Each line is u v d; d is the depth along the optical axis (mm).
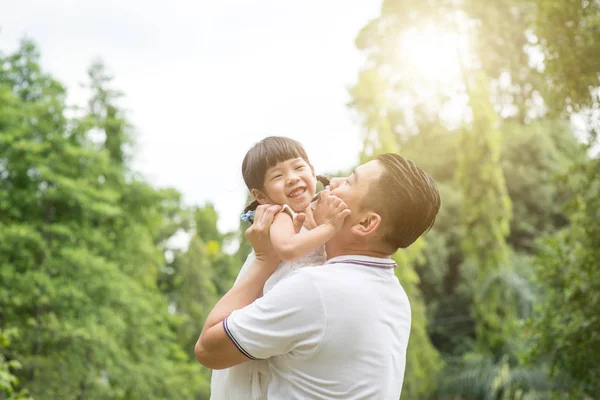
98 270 13938
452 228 26984
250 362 1928
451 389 18172
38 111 14273
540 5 6414
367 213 1898
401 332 1923
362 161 16172
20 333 12773
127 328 15961
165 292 27328
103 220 16156
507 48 27984
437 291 26188
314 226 1959
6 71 16156
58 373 13539
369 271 1895
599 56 6242
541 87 6867
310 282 1814
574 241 7336
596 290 6965
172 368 17328
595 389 6977
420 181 1918
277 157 2098
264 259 1971
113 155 18906
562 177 7262
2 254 13031
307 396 1820
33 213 14102
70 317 13461
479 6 26406
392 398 1873
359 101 16469
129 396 15414
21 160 13844
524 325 7496
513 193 27062
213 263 29219
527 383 16438
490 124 16219
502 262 15961
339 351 1800
